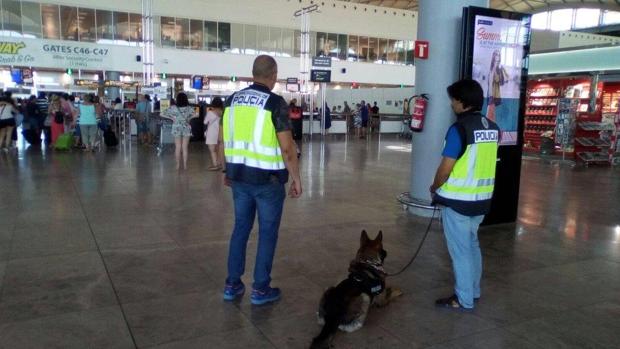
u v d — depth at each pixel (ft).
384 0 124.36
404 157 46.14
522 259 15.57
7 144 43.27
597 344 9.87
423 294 12.42
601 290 12.91
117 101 62.49
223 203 22.89
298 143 61.77
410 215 21.21
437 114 20.07
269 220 11.13
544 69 56.03
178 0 98.53
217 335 9.94
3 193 24.31
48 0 88.43
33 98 48.06
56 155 41.01
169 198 23.88
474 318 11.03
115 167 34.55
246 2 104.22
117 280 12.85
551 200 26.12
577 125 45.24
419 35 20.56
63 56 90.89
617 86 54.54
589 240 17.98
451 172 11.01
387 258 15.38
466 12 18.20
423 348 9.60
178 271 13.64
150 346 9.42
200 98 93.25
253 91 10.82
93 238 16.75
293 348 9.48
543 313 11.37
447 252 16.06
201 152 45.83
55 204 22.02
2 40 86.48
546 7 127.24
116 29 94.63
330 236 17.69
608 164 44.16
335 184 29.66
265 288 11.50
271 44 108.37
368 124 80.12
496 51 18.93
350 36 116.88
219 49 103.86
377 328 10.45
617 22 139.44
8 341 9.48
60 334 9.80
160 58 98.43
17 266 13.79
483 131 10.82
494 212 20.06
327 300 9.95
